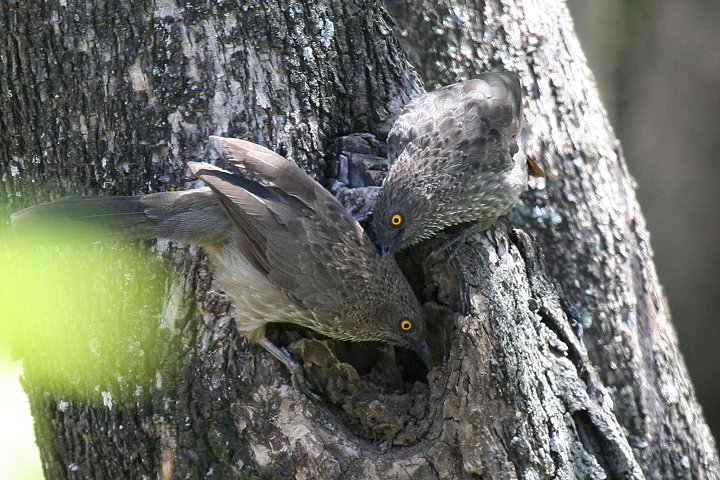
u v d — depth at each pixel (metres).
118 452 9.92
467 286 10.14
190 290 9.86
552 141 12.88
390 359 10.99
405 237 10.96
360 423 9.80
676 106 19.86
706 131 19.70
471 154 11.07
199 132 10.04
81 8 10.06
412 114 11.27
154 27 10.01
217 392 9.62
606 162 13.23
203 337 9.75
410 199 10.84
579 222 12.71
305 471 9.44
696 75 19.66
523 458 9.73
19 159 10.47
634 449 12.26
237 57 10.11
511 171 11.47
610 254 12.75
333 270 10.06
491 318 9.85
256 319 9.81
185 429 9.59
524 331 10.19
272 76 10.20
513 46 13.22
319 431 9.49
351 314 10.23
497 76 12.02
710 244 19.83
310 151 10.40
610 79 20.33
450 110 11.43
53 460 10.42
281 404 9.56
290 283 9.88
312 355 9.73
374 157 11.05
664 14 19.77
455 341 9.76
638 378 12.46
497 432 9.64
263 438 9.53
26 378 10.52
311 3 10.52
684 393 12.88
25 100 10.27
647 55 20.03
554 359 10.77
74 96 10.12
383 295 10.36
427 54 13.12
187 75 10.00
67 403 10.18
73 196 9.84
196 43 10.04
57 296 10.06
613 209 13.00
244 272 9.88
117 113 10.05
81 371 9.98
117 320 9.85
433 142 11.12
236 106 10.08
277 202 10.04
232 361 9.68
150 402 9.70
